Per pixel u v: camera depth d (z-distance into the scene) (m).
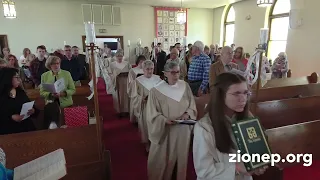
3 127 2.04
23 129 2.15
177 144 2.04
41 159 1.01
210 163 1.05
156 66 6.04
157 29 10.04
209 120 1.10
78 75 4.48
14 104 2.07
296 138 1.83
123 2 9.27
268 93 2.87
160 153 2.04
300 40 5.89
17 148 1.58
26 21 8.55
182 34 10.45
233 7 9.14
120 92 4.36
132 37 9.83
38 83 4.07
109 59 6.20
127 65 4.70
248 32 8.39
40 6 8.61
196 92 3.27
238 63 3.65
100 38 9.44
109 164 1.54
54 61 2.67
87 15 9.03
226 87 1.01
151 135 1.99
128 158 2.83
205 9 10.59
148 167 2.10
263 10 7.58
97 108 1.62
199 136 1.07
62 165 1.03
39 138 1.62
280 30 7.17
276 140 1.74
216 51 7.20
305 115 2.47
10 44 8.53
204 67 3.17
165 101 2.00
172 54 4.49
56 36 8.97
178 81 2.13
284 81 3.58
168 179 2.11
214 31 10.77
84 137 1.68
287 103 2.36
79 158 1.68
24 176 0.91
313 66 5.61
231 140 1.05
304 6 5.68
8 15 5.45
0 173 0.78
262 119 2.23
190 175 2.38
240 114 1.11
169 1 8.97
